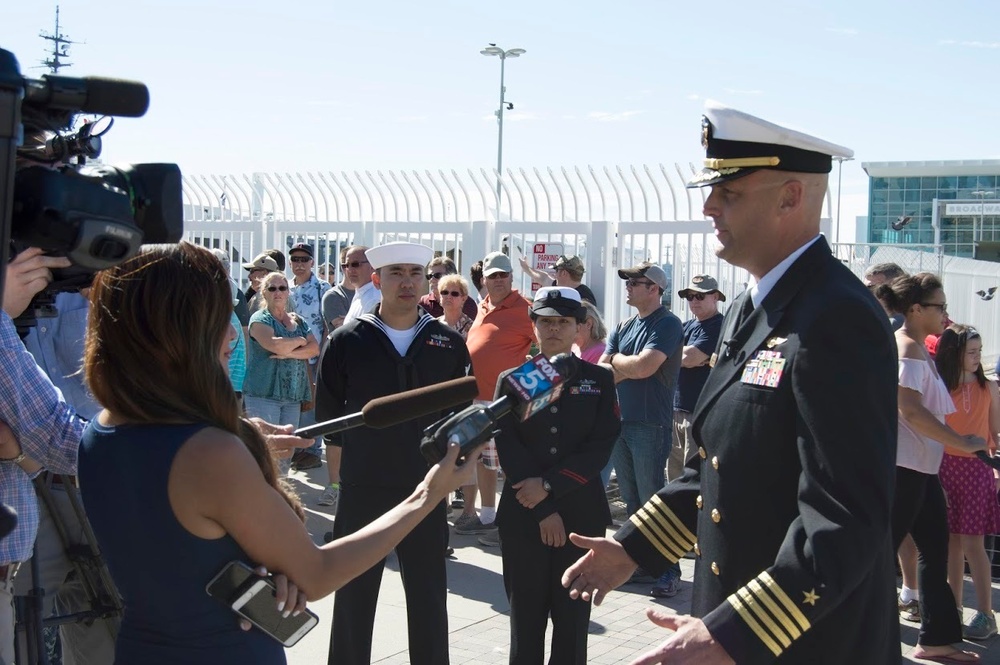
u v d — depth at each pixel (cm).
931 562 538
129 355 210
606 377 463
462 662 508
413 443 460
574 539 286
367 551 225
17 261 213
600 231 990
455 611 588
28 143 206
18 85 160
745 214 253
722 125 254
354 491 462
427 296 949
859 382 221
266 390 796
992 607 623
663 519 281
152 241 211
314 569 217
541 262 1027
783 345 237
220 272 219
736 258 259
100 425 219
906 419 514
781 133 245
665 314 655
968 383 590
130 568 211
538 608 442
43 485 346
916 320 536
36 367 302
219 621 209
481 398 749
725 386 252
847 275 242
